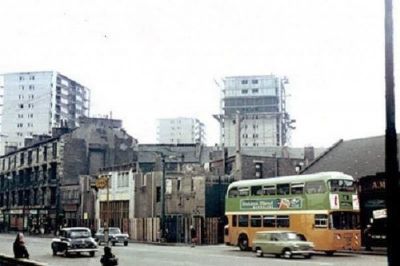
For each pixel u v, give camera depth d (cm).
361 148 4862
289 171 6531
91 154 8438
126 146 8769
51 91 16675
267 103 15412
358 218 3403
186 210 5906
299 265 2642
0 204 10125
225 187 5869
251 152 9744
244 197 3888
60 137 8306
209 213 5716
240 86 15738
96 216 7256
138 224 6297
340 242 3281
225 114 15175
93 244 3503
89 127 8538
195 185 5853
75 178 8244
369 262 2856
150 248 4416
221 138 15138
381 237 3903
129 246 4862
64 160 8225
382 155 4478
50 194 8369
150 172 6488
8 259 2962
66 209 7888
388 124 1016
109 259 2481
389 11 1057
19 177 9475
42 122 16538
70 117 17588
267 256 3356
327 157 5066
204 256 3366
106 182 3684
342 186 3378
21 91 16912
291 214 3500
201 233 5578
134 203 6575
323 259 3133
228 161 6550
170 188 6119
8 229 9556
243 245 3844
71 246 3428
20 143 15788
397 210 977
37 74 16850
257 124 14775
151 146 9856
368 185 4178
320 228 3316
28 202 9056
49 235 7612
